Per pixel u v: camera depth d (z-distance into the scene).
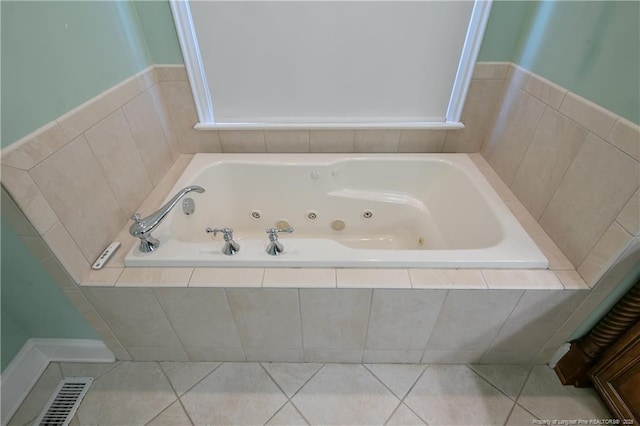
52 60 0.91
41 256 0.93
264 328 1.18
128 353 1.32
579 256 1.02
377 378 1.30
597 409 1.19
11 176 0.78
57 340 1.27
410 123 1.58
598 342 1.10
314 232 1.75
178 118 1.58
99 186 1.09
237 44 1.40
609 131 0.91
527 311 1.07
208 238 1.58
